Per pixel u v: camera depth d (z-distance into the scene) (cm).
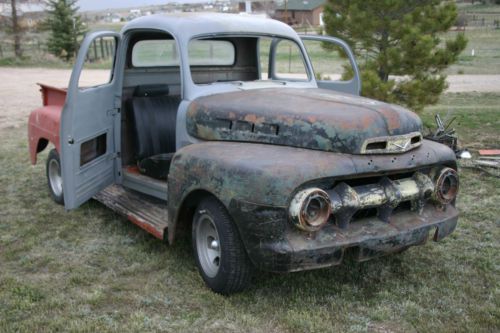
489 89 1781
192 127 433
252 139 386
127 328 338
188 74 451
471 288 398
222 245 361
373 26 879
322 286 398
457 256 457
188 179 378
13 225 535
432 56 874
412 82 898
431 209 399
